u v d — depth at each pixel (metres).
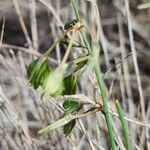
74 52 0.56
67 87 0.37
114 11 0.87
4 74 0.68
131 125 0.59
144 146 0.58
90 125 0.57
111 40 0.84
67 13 0.69
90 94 0.57
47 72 0.37
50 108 0.54
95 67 0.38
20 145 0.54
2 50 0.60
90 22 0.61
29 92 0.60
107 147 0.56
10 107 0.54
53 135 0.55
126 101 0.67
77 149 0.53
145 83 0.79
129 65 0.79
